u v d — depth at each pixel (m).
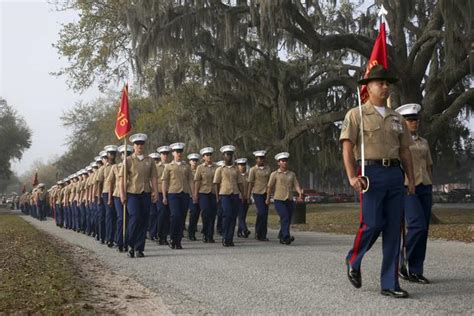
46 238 16.19
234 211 13.13
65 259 10.20
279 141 22.95
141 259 10.42
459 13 16.58
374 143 6.20
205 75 23.12
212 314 5.58
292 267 8.77
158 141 33.16
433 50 20.38
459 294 6.25
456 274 7.75
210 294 6.63
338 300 6.03
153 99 23.78
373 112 6.28
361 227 6.29
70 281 7.50
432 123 19.81
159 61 22.81
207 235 14.37
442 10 16.52
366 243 6.31
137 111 37.41
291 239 13.31
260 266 8.97
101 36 26.39
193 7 19.47
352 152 6.27
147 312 5.76
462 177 72.31
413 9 18.11
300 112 24.91
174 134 32.09
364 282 7.11
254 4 18.36
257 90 22.61
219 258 10.28
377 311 5.45
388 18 20.25
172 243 12.62
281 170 13.55
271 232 18.11
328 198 61.12
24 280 7.43
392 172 6.18
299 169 25.53
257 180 14.82
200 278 7.87
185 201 12.78
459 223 20.38
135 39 19.67
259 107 24.72
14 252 11.34
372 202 6.18
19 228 22.00
